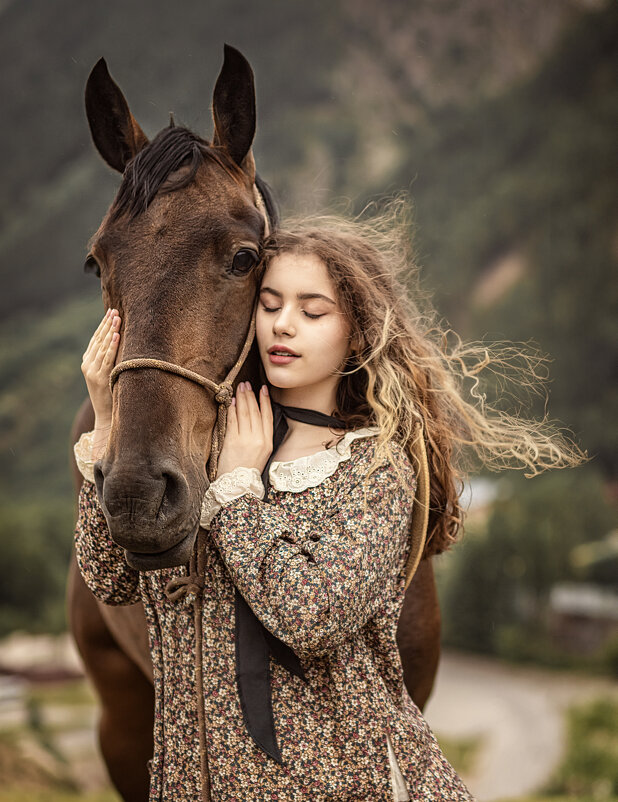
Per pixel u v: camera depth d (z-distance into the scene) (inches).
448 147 3644.2
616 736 586.6
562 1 4261.8
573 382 2436.0
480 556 1120.2
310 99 4638.3
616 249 2677.2
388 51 4660.4
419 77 4421.8
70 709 562.9
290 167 4028.1
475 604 1111.0
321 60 4788.4
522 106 3481.8
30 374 3508.9
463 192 3319.4
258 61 4918.8
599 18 3526.1
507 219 2925.7
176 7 5620.1
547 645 1056.8
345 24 4825.3
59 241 4365.2
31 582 970.7
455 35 4488.2
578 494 1251.8
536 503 1190.9
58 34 5930.1
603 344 2492.6
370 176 3880.4
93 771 394.3
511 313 2625.5
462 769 566.6
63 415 3235.7
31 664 780.0
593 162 2933.1
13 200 5049.2
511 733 663.8
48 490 2849.4
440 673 982.4
